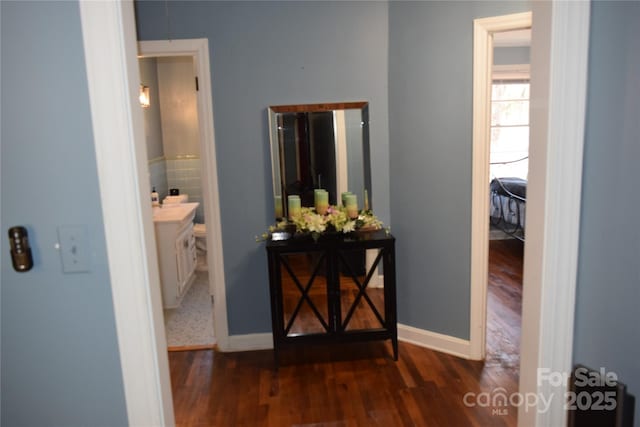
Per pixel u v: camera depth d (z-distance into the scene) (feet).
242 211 10.44
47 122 3.84
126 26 3.87
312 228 9.43
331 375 9.55
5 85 3.78
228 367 10.10
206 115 10.05
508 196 18.51
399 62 10.02
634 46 3.63
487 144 9.27
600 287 4.08
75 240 3.98
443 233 9.96
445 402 8.43
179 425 8.03
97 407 4.24
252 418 8.18
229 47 9.89
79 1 3.72
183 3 9.69
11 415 4.17
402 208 10.52
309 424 7.93
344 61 10.15
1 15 3.71
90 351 4.15
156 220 13.32
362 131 10.35
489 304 13.17
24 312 4.05
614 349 3.98
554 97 4.06
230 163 10.27
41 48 3.76
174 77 17.97
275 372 9.78
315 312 9.64
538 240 4.35
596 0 3.92
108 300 4.09
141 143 4.09
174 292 13.64
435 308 10.33
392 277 9.60
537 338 4.45
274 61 10.02
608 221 3.95
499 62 19.51
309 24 9.97
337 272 9.52
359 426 7.82
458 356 10.11
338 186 10.36
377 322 9.86
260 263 10.66
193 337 11.74
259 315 10.85
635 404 3.82
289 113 10.13
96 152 3.87
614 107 3.84
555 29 3.99
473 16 8.93
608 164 3.92
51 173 3.90
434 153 9.80
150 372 4.22
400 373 9.50
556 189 4.17
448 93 9.43
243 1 9.78
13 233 3.86
